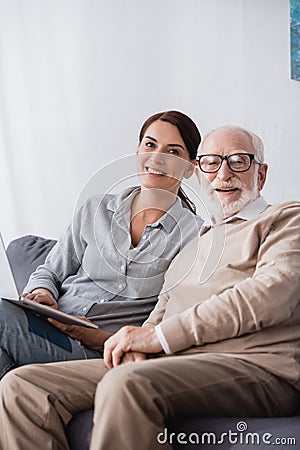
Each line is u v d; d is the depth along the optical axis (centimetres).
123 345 204
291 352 200
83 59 365
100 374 209
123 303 247
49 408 197
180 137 260
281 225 218
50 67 371
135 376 178
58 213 373
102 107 362
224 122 336
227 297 201
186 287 226
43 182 375
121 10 356
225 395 190
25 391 198
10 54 377
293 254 206
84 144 366
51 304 246
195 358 191
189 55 344
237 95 333
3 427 198
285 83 316
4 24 377
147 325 232
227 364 192
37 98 374
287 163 317
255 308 197
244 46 328
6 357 231
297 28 308
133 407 176
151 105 352
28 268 282
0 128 379
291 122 315
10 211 380
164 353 204
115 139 361
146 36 352
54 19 369
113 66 359
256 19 324
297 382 199
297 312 204
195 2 341
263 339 200
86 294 252
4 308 230
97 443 177
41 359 232
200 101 342
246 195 232
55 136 372
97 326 222
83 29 364
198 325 199
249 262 217
